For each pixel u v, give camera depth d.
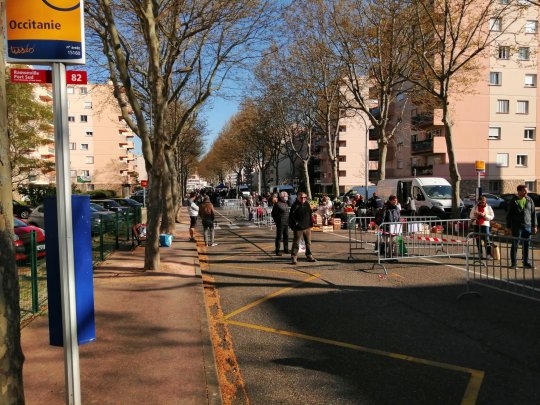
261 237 17.91
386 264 10.97
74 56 2.88
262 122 42.34
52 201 3.16
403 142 52.38
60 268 2.88
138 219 18.72
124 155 74.44
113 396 3.82
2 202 2.08
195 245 14.70
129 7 11.36
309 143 35.06
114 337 5.34
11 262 2.13
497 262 10.93
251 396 4.11
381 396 4.06
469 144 42.59
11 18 2.82
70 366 2.90
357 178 69.56
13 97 30.66
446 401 3.94
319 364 4.83
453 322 6.23
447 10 16.73
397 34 20.48
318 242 15.80
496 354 5.02
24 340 5.23
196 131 42.12
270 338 5.70
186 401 3.74
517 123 43.03
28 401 3.71
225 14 12.32
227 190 71.38
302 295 7.93
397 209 11.76
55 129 2.86
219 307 7.24
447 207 22.16
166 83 12.47
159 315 6.28
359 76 25.42
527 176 43.38
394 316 6.56
